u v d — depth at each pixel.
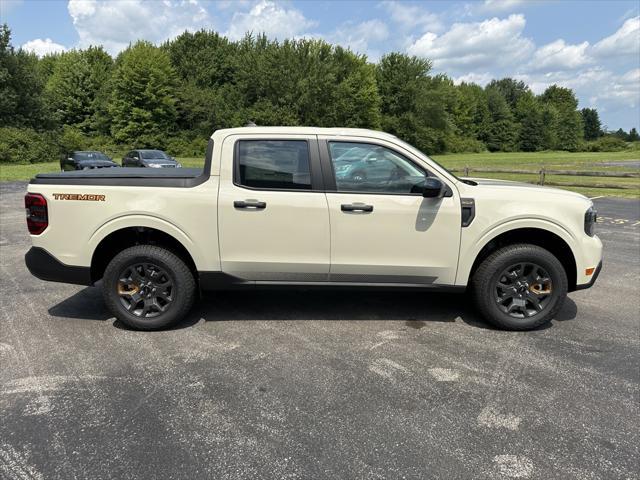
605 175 15.88
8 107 39.25
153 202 3.85
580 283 4.07
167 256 3.94
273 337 3.91
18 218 10.16
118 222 3.87
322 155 3.86
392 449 2.46
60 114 49.81
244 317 4.37
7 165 35.00
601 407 2.87
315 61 54.22
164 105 49.75
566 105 104.75
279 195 3.84
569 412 2.81
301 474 2.26
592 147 95.25
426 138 62.44
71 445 2.47
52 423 2.66
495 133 88.00
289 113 52.62
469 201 3.90
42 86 42.94
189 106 50.47
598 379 3.22
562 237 3.96
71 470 2.28
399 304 4.77
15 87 40.50
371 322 4.27
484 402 2.92
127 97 48.31
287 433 2.59
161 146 49.41
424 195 3.76
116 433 2.58
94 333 3.97
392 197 3.86
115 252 4.22
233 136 3.89
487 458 2.39
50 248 3.95
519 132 90.06
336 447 2.47
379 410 2.82
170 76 50.75
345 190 3.87
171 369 3.33
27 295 4.96
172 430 2.61
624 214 11.02
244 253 3.91
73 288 5.24
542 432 2.62
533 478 2.25
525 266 4.03
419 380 3.19
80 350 3.63
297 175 3.87
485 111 86.38
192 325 4.17
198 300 4.81
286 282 3.99
